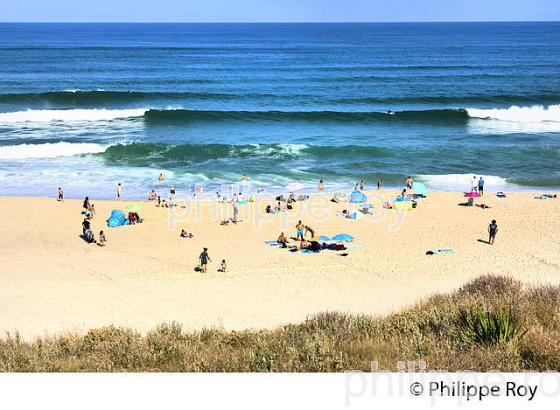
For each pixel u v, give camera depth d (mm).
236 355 8484
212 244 23906
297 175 34906
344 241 24297
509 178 34719
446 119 52469
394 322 10539
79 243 23859
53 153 37531
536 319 9094
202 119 50625
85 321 16188
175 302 17828
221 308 17281
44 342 12016
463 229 25984
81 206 28656
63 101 59219
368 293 18625
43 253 22594
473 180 32188
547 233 25453
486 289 13250
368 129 48906
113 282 19641
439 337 8680
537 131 47531
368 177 34844
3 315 16625
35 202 29047
